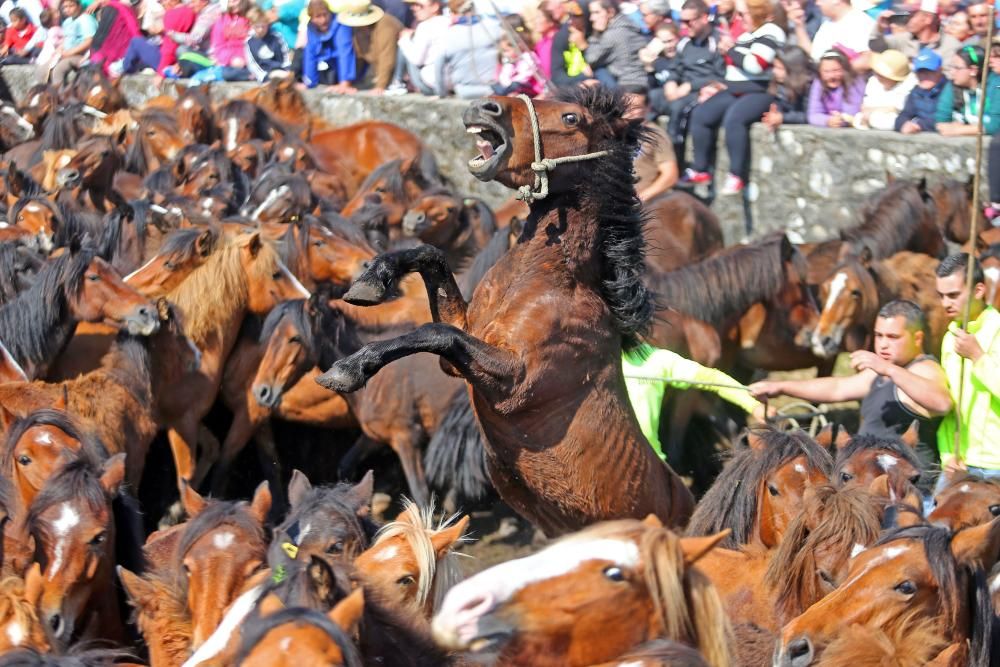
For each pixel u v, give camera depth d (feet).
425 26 72.23
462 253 57.93
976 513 25.23
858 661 19.29
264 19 83.46
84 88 86.02
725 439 44.80
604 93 25.81
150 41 92.12
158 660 23.58
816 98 59.82
